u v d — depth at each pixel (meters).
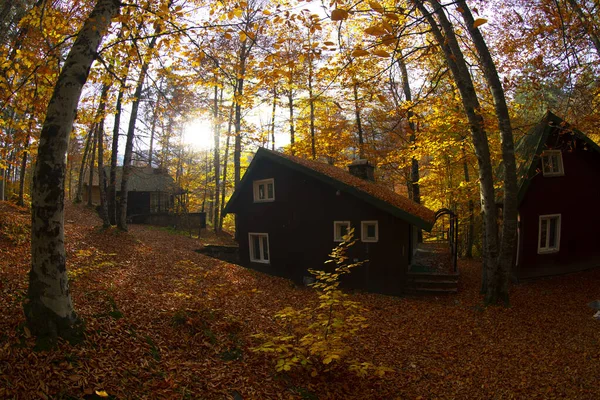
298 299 11.91
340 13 3.39
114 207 21.73
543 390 6.86
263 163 16.56
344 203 14.64
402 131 18.25
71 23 7.31
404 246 13.84
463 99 11.73
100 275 9.73
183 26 6.61
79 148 39.22
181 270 12.61
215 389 5.32
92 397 4.34
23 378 4.21
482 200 12.17
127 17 5.86
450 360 8.06
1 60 7.02
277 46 5.98
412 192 24.03
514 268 16.05
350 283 14.41
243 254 17.31
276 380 6.05
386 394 6.45
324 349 5.96
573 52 8.05
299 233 15.55
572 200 16.72
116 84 9.16
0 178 18.14
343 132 23.17
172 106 7.93
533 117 16.72
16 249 9.91
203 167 32.53
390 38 3.77
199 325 7.17
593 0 8.78
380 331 9.55
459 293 13.66
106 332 5.75
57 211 5.04
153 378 5.12
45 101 7.63
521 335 9.52
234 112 23.16
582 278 15.60
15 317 5.23
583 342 9.05
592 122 10.33
